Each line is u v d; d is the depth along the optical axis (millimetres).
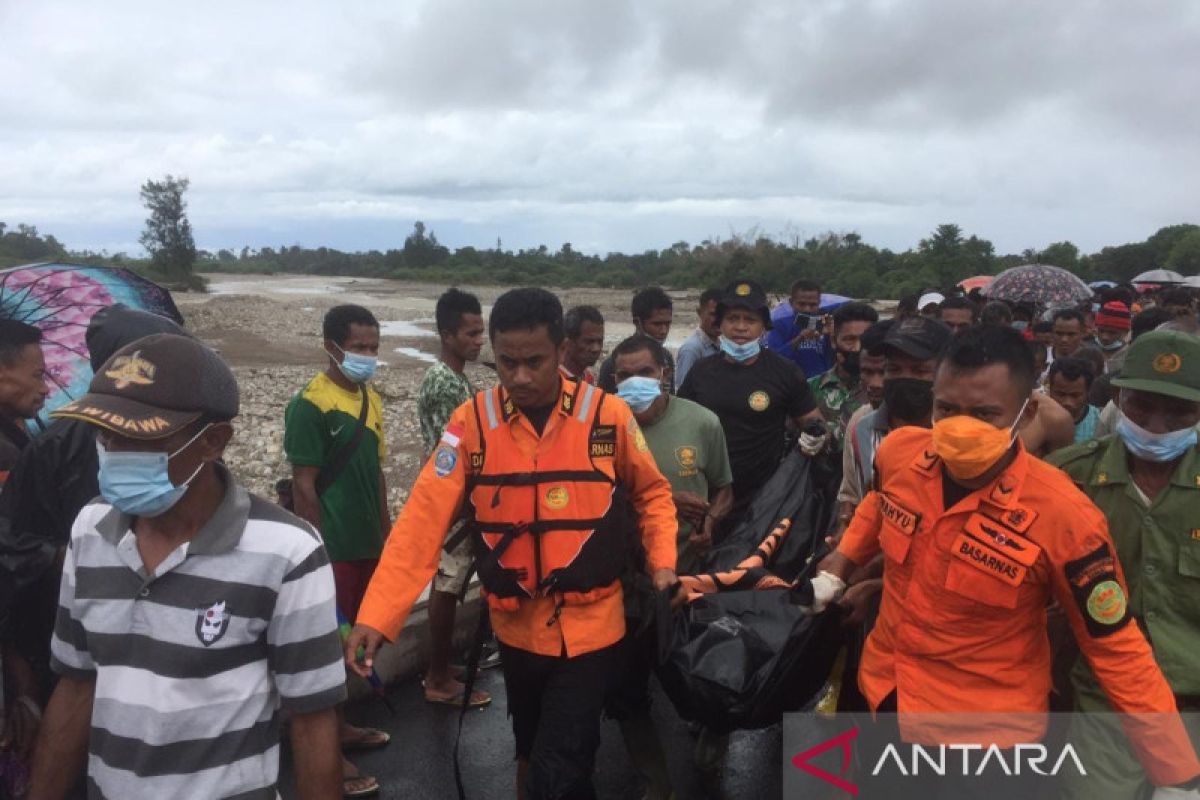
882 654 2643
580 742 2736
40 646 2705
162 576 1926
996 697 2410
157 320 2779
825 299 10328
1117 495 2678
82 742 2154
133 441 1871
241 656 1970
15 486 2631
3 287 3543
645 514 3035
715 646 3053
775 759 4043
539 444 2791
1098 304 11539
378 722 4344
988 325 2248
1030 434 3311
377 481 4297
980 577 2314
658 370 3791
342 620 4121
